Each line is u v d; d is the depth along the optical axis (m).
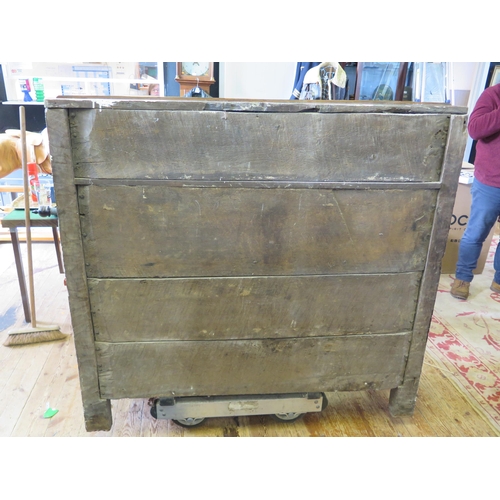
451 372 1.98
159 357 1.39
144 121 1.13
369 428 1.62
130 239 1.24
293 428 1.62
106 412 1.46
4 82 3.27
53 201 2.41
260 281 1.33
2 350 2.04
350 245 1.32
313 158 1.21
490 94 2.25
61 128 1.11
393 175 1.26
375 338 1.46
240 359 1.43
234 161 1.20
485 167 2.38
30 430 1.55
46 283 2.78
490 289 2.89
